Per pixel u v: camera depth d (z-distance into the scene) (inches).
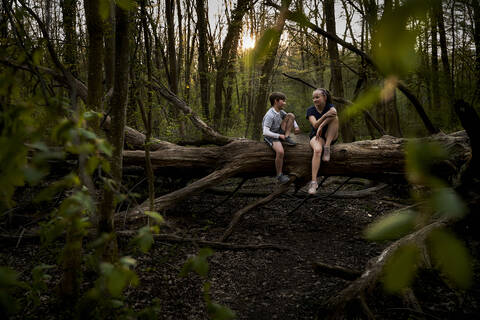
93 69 87.7
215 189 209.9
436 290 89.1
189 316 97.3
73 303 86.4
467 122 64.7
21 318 80.7
